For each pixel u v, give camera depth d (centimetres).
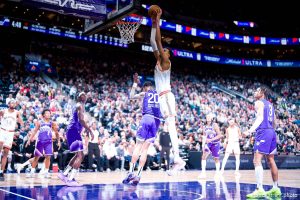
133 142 1302
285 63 2942
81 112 676
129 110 1725
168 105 433
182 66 2908
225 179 884
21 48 2262
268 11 3228
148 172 1179
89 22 1162
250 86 2869
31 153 1095
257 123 543
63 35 2158
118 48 2448
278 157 1611
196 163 1420
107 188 619
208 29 2836
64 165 1146
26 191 562
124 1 980
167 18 2750
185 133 1616
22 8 2005
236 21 3244
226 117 2005
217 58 2884
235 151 1122
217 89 2688
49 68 2142
